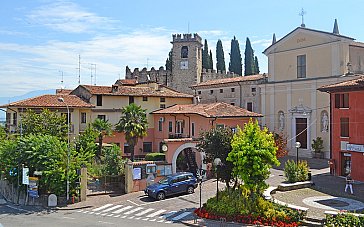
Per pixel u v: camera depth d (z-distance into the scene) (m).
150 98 54.28
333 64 42.94
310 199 26.33
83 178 31.78
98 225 23.42
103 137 47.94
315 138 44.69
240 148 23.45
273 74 50.19
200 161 37.81
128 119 44.22
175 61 73.19
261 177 23.39
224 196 25.03
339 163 34.88
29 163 32.47
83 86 53.78
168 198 30.83
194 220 23.44
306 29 45.72
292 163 31.64
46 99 48.03
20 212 28.62
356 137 33.22
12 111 47.56
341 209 23.56
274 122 49.75
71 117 47.91
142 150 52.97
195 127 42.78
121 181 35.00
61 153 32.22
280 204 23.84
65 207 29.70
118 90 53.62
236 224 22.39
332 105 35.81
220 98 60.34
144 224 23.42
